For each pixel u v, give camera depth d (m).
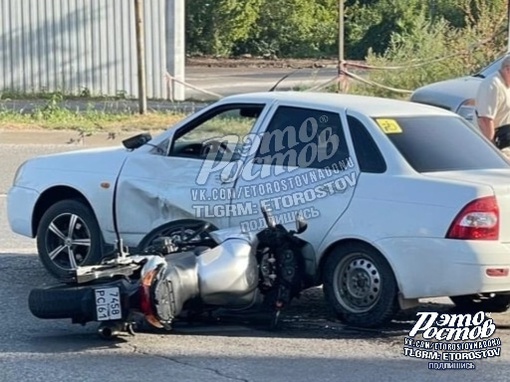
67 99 31.53
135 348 9.06
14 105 29.38
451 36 31.39
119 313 8.95
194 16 60.25
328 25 61.88
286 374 8.33
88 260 11.26
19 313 10.26
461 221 9.04
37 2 33.00
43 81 33.22
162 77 32.56
